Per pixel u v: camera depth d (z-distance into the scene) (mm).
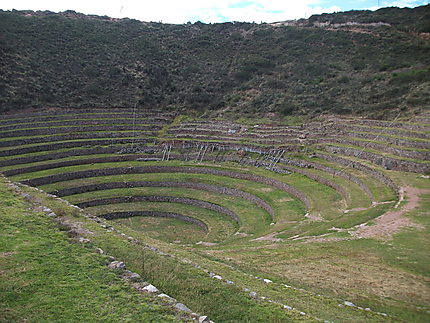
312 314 15469
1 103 67188
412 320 16719
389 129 53844
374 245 25109
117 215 44312
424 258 22703
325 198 41344
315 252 24844
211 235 37781
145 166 56625
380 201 35344
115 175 54500
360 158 49531
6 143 56844
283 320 13781
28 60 79062
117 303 12672
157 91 84438
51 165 54156
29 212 22016
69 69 82312
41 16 99938
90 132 65750
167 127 72438
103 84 81938
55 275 14359
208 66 93000
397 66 73875
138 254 18125
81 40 92125
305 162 53094
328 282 20422
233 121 72250
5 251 16109
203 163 59000
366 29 92250
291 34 99438
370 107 63969
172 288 15172
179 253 21422
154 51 96500
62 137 62406
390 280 20516
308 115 68750
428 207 31469
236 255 25000
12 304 12156
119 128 69562
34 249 16516
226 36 106188
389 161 44250
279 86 79938
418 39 81062
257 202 45469
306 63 85250
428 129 50750
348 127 59312
